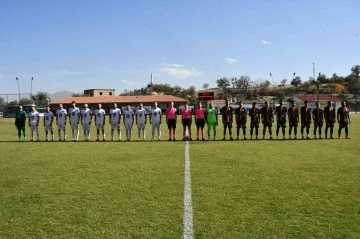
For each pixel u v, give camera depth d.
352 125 33.41
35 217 6.07
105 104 77.19
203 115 19.58
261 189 7.84
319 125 20.16
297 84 124.56
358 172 9.71
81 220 5.89
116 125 20.05
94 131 29.28
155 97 81.31
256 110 19.73
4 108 70.06
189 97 103.94
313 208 6.40
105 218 5.98
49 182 8.79
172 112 19.62
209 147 16.00
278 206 6.55
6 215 6.20
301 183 8.39
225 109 19.70
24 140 20.95
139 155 13.49
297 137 21.38
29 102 73.00
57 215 6.17
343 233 5.20
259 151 14.35
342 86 104.69
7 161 12.30
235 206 6.59
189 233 5.27
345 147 15.62
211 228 5.46
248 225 5.58
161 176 9.38
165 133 25.86
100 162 11.88
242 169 10.29
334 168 10.34
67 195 7.50
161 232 5.32
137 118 20.22
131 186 8.26
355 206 6.50
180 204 6.76
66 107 77.62
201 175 9.46
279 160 11.93
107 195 7.46
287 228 5.42
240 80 129.25
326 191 7.61
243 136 21.77
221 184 8.37
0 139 21.91
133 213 6.23
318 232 5.25
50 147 16.70
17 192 7.80
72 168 10.76
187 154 13.63
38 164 11.60
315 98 78.06
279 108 20.00
